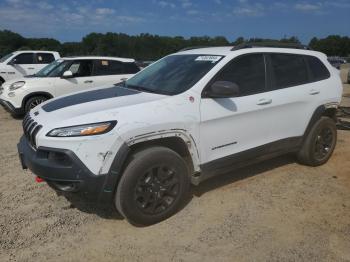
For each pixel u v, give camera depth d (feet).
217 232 12.37
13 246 11.50
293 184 16.26
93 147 11.23
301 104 16.76
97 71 33.14
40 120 12.39
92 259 10.96
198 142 13.30
